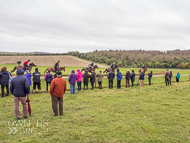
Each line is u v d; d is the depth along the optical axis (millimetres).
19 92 5398
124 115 6012
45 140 3971
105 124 5090
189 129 4754
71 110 6727
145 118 5691
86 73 12031
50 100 8586
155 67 78062
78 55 141000
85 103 7906
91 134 4336
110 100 8492
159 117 5797
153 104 7664
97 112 6379
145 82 18562
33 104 7703
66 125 4980
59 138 4090
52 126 4887
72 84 10406
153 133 4457
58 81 5855
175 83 16734
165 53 182125
